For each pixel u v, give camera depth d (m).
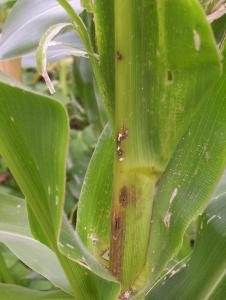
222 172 0.31
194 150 0.32
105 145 0.36
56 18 0.43
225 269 0.39
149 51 0.28
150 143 0.30
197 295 0.39
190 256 0.41
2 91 0.24
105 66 0.29
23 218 0.40
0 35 0.46
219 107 0.31
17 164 0.28
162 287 0.40
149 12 0.27
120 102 0.29
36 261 0.40
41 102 0.24
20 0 0.45
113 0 0.28
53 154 0.26
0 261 0.56
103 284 0.32
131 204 0.32
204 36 0.25
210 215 0.40
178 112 0.29
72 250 0.30
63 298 0.36
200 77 0.27
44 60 0.27
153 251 0.33
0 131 0.27
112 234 0.33
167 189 0.32
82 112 1.11
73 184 0.95
